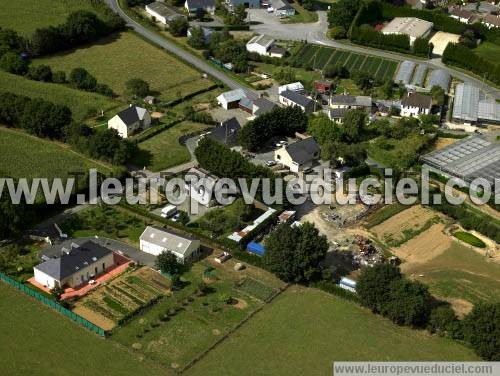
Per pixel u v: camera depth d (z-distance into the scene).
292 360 125.31
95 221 165.38
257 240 161.38
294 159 191.25
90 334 129.75
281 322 135.25
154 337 129.62
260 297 142.12
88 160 192.88
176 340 129.12
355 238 164.88
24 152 195.00
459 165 193.75
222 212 170.38
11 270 146.88
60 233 159.88
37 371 120.25
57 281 139.38
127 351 125.81
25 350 125.12
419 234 168.38
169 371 121.38
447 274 153.75
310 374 122.12
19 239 157.75
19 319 133.00
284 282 147.62
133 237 161.25
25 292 140.88
